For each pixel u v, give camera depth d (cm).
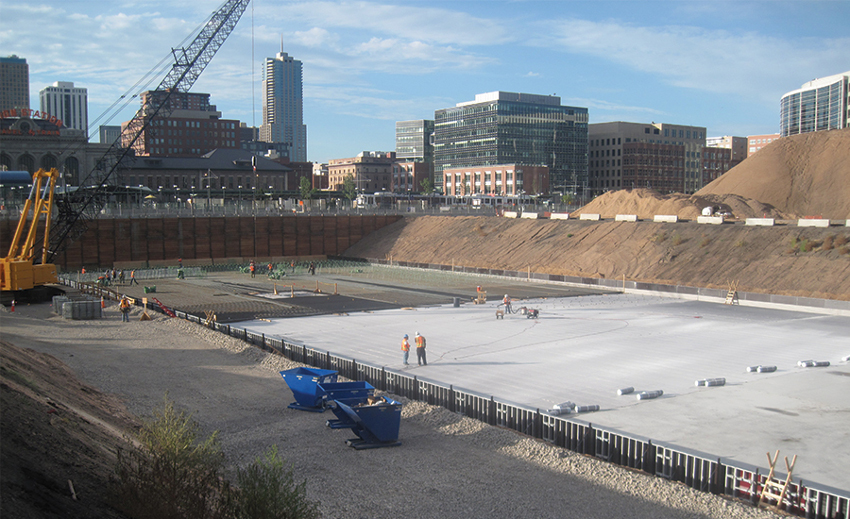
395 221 12769
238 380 3422
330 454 2381
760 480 2112
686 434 2742
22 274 5962
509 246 9994
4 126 16962
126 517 1550
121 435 2309
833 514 1916
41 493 1435
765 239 7538
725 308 6316
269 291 7475
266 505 1628
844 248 6781
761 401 3228
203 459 1989
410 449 2453
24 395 2147
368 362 4050
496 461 2328
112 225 10194
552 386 3503
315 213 12256
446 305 6475
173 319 5097
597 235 9188
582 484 2128
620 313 6006
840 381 3609
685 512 1936
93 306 5256
